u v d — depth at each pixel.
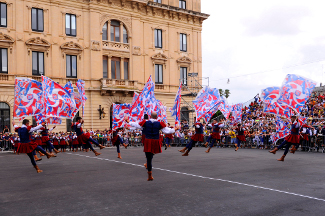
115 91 33.97
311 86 15.01
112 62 35.12
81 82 16.11
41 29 31.12
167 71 38.81
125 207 6.31
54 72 31.39
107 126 33.84
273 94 15.61
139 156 17.00
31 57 30.44
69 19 32.62
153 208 6.23
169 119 38.56
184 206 6.36
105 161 14.48
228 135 26.36
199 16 40.78
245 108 35.22
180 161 14.00
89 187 8.25
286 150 13.57
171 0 39.34
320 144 20.14
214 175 9.98
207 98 16.33
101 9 33.97
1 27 29.11
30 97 14.03
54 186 8.45
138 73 36.34
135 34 36.31
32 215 5.83
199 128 14.95
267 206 6.35
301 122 14.73
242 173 10.37
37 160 14.52
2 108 29.02
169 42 39.03
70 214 5.87
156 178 9.50
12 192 7.78
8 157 18.38
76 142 23.59
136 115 14.48
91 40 33.25
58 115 14.30
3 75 29.00
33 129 11.00
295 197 7.06
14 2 29.66
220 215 5.78
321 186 8.23
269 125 25.25
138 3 36.09
